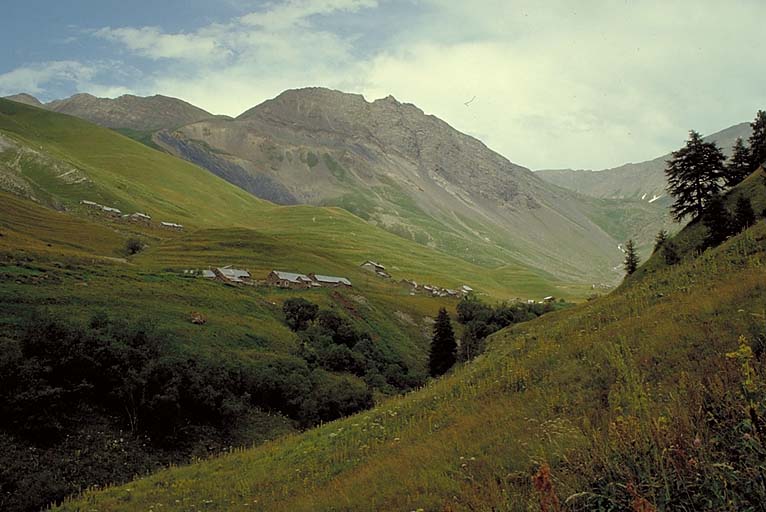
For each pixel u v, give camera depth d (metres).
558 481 9.27
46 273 76.75
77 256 104.38
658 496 7.34
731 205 67.06
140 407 46.69
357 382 77.75
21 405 39.75
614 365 15.17
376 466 16.62
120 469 40.81
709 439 7.84
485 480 11.56
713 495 6.91
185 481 26.30
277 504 16.61
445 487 12.07
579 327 26.73
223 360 62.28
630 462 8.05
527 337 34.38
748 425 7.16
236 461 28.55
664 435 8.22
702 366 12.99
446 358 93.44
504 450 13.24
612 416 12.00
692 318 17.44
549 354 22.52
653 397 12.09
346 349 85.19
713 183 77.25
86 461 39.94
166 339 62.00
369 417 28.48
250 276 131.00
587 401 14.88
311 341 88.44
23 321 54.19
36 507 33.53
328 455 22.53
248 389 60.03
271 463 25.08
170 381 48.78
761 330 13.27
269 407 60.41
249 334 78.75
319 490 16.41
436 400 25.38
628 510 7.50
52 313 56.44
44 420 40.16
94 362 46.88
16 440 38.50
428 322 136.50
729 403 8.49
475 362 37.47
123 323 57.81
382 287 180.12
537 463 10.89
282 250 183.38
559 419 13.83
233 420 53.50
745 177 80.44
